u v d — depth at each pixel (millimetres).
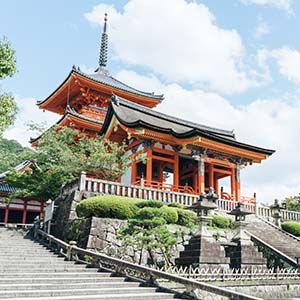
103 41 49531
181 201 22016
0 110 17250
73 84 38406
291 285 15719
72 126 33438
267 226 24016
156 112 33719
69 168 23547
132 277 12961
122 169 24734
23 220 36844
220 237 18844
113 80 46125
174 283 12492
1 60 15836
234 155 30219
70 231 18266
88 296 10141
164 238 15250
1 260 13953
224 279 13875
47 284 10977
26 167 34844
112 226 16859
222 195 30156
